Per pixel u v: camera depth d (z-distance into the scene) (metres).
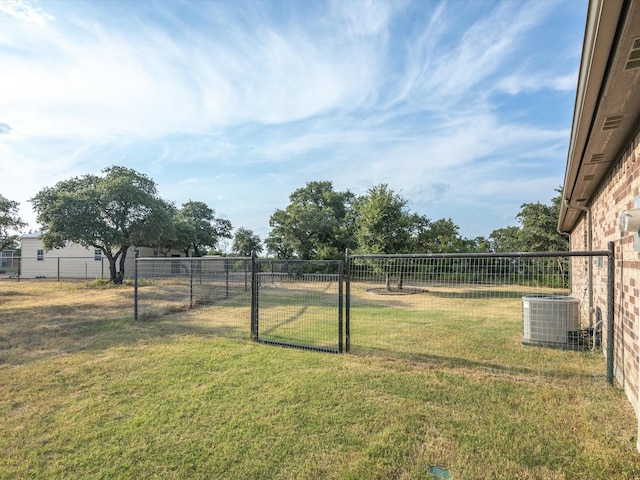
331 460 2.60
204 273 12.84
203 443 2.84
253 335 6.18
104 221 17.52
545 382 4.09
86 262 24.42
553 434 2.93
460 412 3.34
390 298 12.05
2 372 4.58
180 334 6.70
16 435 3.00
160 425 3.14
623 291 3.87
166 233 19.80
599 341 5.46
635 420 3.15
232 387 3.98
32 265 25.75
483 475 2.41
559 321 5.57
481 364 4.76
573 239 11.27
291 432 2.99
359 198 19.31
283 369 4.57
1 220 20.23
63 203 16.47
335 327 7.27
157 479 2.40
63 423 3.20
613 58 2.10
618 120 3.04
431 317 8.48
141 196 18.03
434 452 2.68
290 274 7.93
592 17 1.92
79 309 9.94
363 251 16.36
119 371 4.56
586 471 2.44
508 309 9.59
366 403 3.54
